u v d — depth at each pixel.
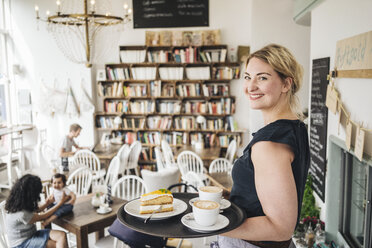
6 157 6.57
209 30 6.55
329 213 2.72
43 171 5.37
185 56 6.55
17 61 7.03
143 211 1.09
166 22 6.73
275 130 0.95
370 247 2.11
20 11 6.90
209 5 6.64
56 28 6.80
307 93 5.47
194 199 1.24
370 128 1.88
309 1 3.29
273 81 1.00
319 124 3.04
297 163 0.96
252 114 6.04
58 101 6.91
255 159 0.95
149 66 6.75
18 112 7.16
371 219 2.09
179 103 6.72
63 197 3.28
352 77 2.11
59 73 6.91
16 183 3.02
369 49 1.82
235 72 6.53
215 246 1.22
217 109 6.64
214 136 6.71
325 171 2.85
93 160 5.92
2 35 6.95
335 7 2.62
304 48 5.55
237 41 6.63
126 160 6.07
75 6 6.77
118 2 6.79
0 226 3.16
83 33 6.74
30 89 7.05
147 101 6.80
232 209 1.07
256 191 1.02
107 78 6.84
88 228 3.10
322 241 2.74
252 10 5.62
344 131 2.37
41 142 6.89
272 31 5.60
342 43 2.34
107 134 7.03
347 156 2.56
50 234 3.15
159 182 4.39
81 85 6.86
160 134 6.88
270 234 0.90
